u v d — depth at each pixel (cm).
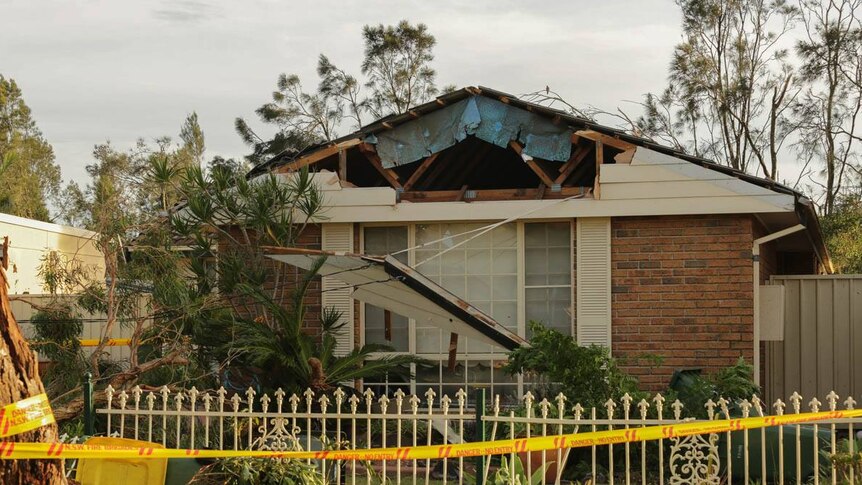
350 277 1104
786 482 873
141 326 1038
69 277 1155
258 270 1149
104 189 1124
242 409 1011
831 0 3044
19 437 512
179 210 1202
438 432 1052
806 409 1399
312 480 722
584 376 956
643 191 1195
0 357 502
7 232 1564
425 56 3164
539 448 630
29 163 4031
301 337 1062
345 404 1070
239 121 3111
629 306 1204
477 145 1391
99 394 875
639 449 932
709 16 3020
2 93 4303
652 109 3047
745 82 3025
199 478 730
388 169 1281
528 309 1237
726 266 1188
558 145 1238
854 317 1398
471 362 1238
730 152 3106
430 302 1070
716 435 754
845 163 3125
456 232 1259
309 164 1303
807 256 1866
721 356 1182
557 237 1241
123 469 724
